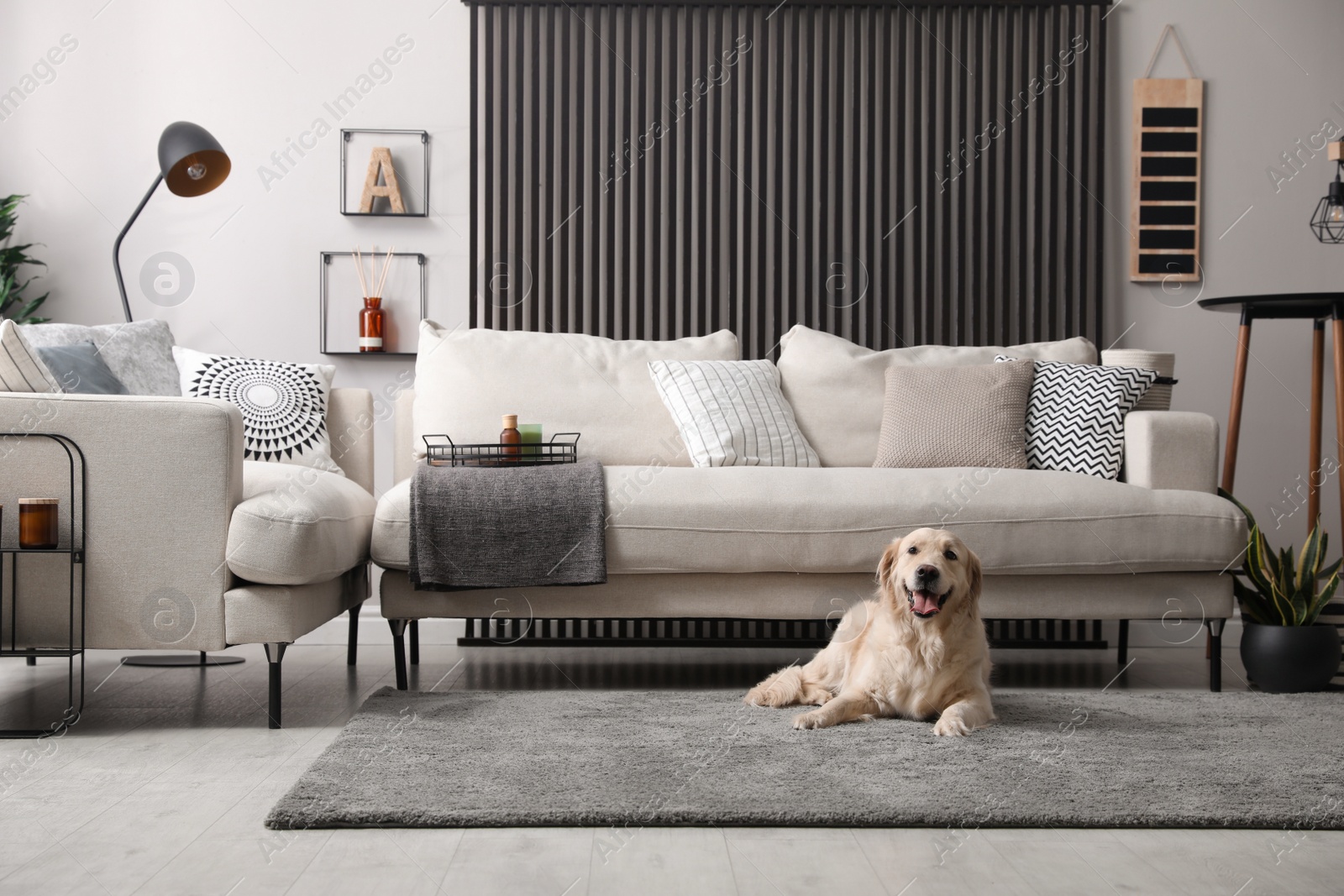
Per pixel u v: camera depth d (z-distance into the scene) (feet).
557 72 11.89
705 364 10.14
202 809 5.40
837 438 10.22
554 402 10.13
